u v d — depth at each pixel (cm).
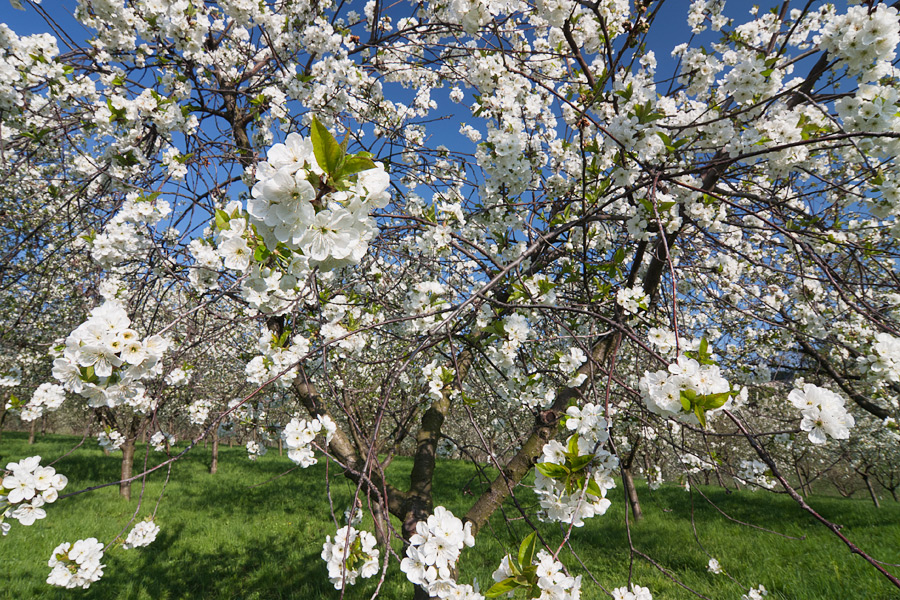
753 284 412
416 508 255
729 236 362
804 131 187
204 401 383
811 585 507
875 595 476
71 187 350
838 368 381
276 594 507
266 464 1348
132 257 250
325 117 309
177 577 543
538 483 142
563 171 313
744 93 201
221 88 348
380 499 190
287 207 90
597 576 551
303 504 872
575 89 254
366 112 359
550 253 278
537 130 334
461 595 140
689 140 225
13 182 340
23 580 512
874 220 298
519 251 274
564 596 121
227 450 1692
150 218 243
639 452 463
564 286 342
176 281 267
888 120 164
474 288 276
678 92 311
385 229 291
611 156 246
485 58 229
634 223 238
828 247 277
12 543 611
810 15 307
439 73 399
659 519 807
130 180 280
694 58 276
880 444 666
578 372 248
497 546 595
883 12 161
